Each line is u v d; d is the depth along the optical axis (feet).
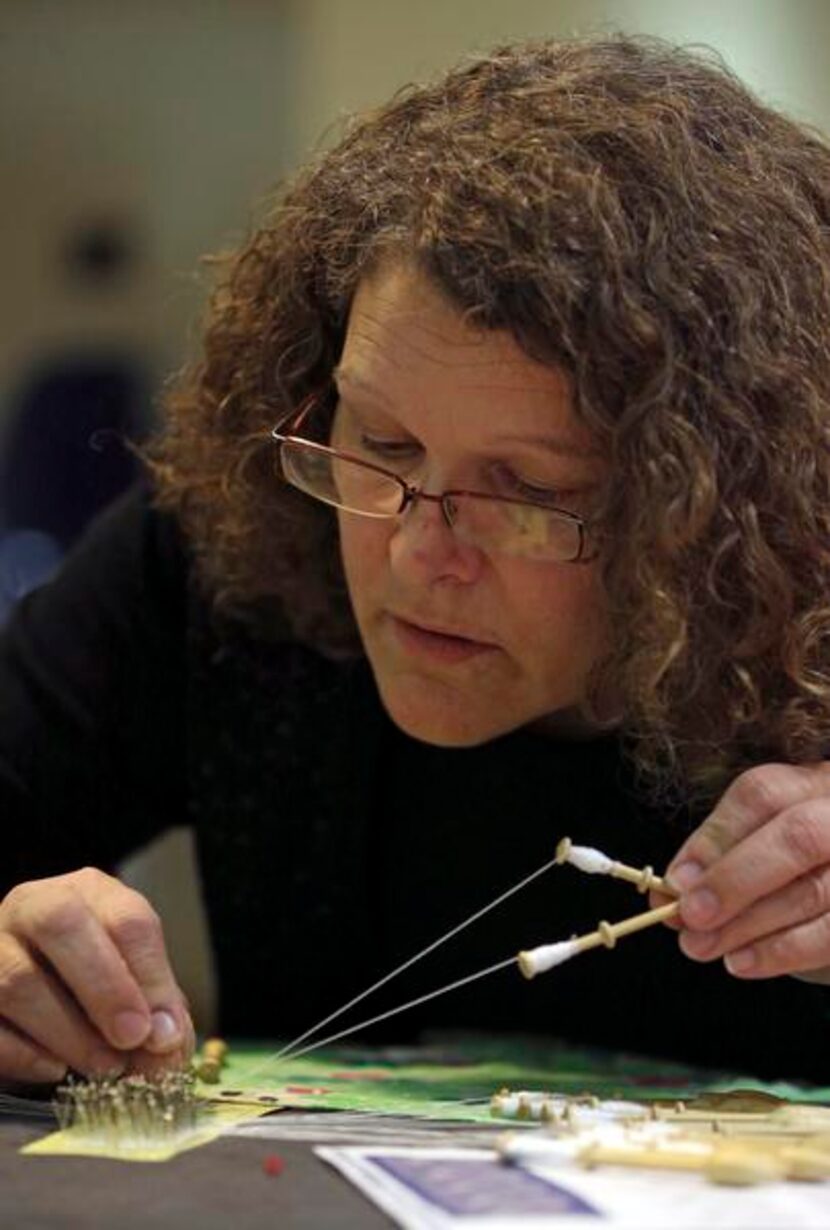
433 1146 6.97
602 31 9.88
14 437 19.69
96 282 20.21
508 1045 10.41
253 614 10.37
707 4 17.21
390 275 7.95
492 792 10.05
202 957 18.40
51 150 20.34
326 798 10.46
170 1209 6.00
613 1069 9.76
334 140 9.70
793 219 8.27
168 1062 7.91
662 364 7.72
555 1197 6.03
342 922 10.64
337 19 18.51
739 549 8.02
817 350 8.20
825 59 17.17
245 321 9.61
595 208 7.75
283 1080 8.81
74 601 10.97
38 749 10.68
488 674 8.48
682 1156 6.52
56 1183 6.37
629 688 8.29
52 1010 7.83
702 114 8.38
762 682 8.35
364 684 10.26
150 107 20.25
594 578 8.13
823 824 7.77
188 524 10.41
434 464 7.95
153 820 11.27
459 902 10.36
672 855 9.78
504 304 7.57
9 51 20.31
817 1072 10.11
